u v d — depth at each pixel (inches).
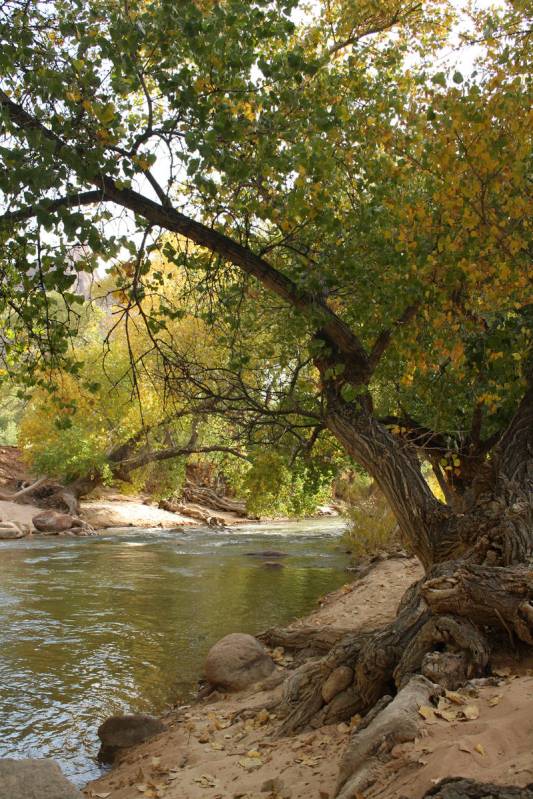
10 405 2220.7
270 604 588.7
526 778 150.6
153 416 1119.6
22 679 386.6
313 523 1505.9
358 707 256.2
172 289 952.3
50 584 685.3
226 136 262.5
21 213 257.8
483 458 410.6
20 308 300.4
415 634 253.4
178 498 1563.7
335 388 337.4
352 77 316.2
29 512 1245.1
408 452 334.3
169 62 259.9
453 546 304.5
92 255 245.9
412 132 305.0
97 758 291.3
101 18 261.9
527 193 279.7
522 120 259.4
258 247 365.7
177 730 297.0
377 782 172.6
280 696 307.1
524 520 273.3
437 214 300.0
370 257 314.5
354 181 346.0
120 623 519.2
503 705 192.9
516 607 237.3
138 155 251.3
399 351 325.1
